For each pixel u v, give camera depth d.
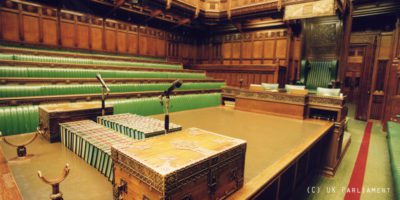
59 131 2.77
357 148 5.75
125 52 10.03
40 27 7.61
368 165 4.75
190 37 13.01
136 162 1.34
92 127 2.63
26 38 7.35
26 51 5.52
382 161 4.95
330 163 4.29
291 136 3.45
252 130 3.76
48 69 4.74
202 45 13.39
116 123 2.79
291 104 4.89
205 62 13.34
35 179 1.81
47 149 2.51
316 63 8.09
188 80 6.58
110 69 6.02
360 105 9.13
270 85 6.14
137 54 10.50
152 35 11.07
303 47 8.27
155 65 8.86
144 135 2.32
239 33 11.76
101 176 1.90
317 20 7.88
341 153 5.06
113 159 1.57
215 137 1.90
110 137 2.27
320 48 7.98
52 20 7.84
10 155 2.30
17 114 3.09
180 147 1.62
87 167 2.07
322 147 4.35
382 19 8.71
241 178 1.83
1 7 6.83
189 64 12.59
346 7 7.17
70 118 2.89
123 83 5.02
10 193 1.46
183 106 5.52
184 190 1.29
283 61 10.36
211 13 10.20
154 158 1.39
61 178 1.42
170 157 1.42
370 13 8.10
